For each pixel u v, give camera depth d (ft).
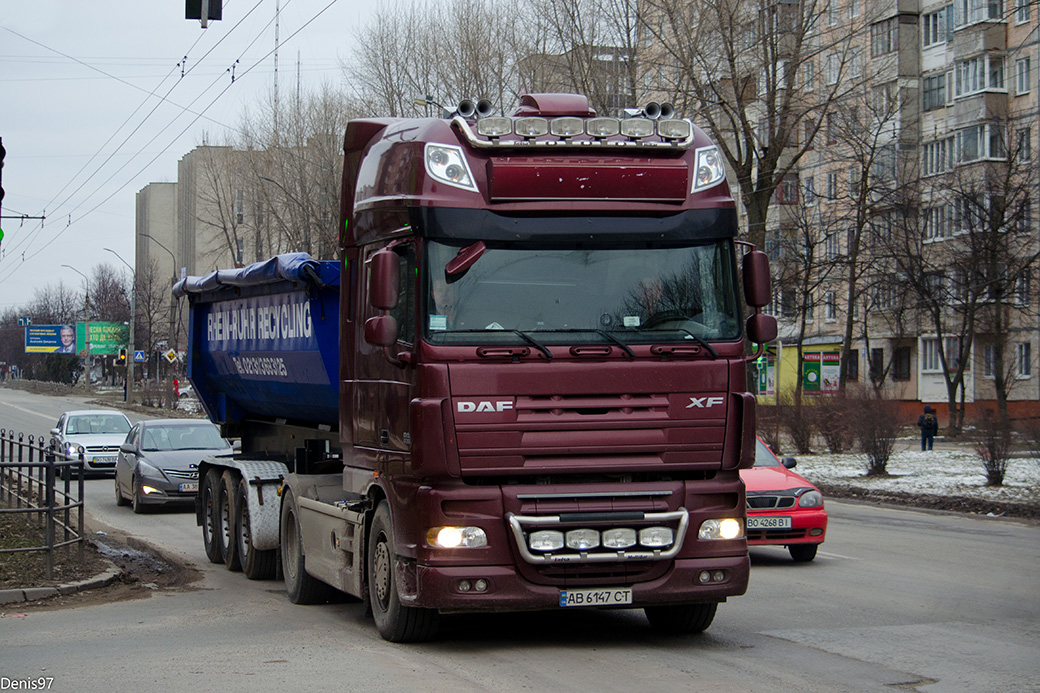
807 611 38.45
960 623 35.99
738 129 133.69
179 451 77.82
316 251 211.20
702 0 127.65
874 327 205.16
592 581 29.91
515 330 29.89
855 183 176.65
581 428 29.76
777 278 169.07
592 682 27.20
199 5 57.36
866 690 26.40
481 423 29.32
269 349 47.70
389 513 32.17
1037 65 172.65
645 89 135.03
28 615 38.81
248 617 38.29
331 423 44.91
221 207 268.82
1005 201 149.18
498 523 29.53
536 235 30.37
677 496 30.53
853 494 92.89
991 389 179.11
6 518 60.44
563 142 30.81
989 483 90.17
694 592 30.48
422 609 31.78
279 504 47.50
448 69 163.94
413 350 29.76
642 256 30.94
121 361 261.44
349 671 28.66
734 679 27.55
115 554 56.03
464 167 30.40
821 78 153.38
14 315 614.75
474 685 26.86
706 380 30.68
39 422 203.92
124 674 28.53
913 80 193.67
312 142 208.85
